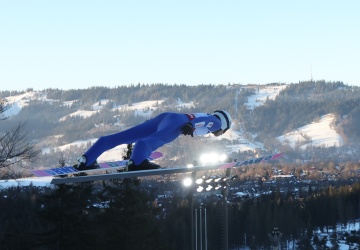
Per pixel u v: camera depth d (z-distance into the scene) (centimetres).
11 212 7619
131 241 3928
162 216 10981
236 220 13075
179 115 984
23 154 1880
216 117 1030
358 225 16762
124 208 3919
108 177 884
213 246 10719
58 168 950
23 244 3716
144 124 974
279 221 13462
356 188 17650
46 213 3738
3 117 1981
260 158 1107
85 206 3916
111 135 953
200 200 12225
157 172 916
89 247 3794
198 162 2619
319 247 14050
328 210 16050
